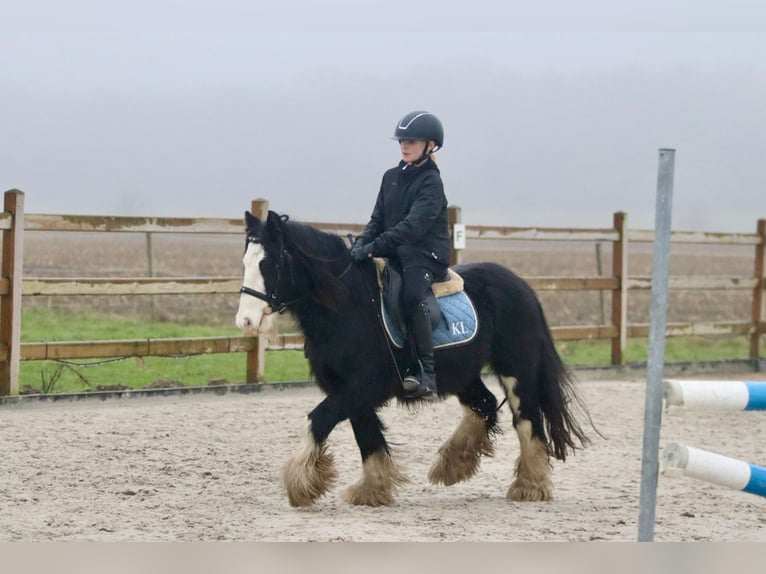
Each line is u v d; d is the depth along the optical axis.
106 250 60.41
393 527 6.92
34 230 11.67
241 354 17.39
